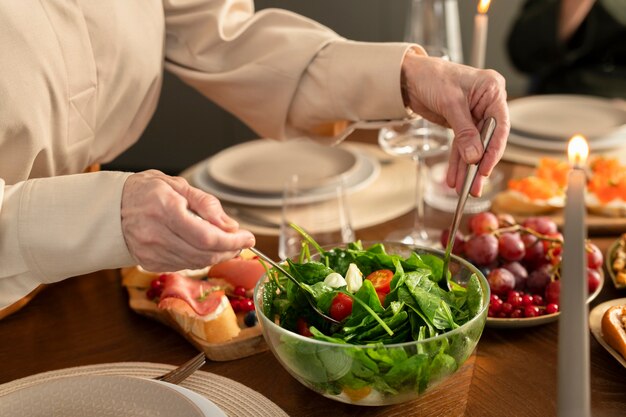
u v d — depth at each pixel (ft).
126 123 4.00
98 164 4.25
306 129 4.35
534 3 9.70
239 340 3.21
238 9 4.47
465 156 3.19
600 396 2.88
